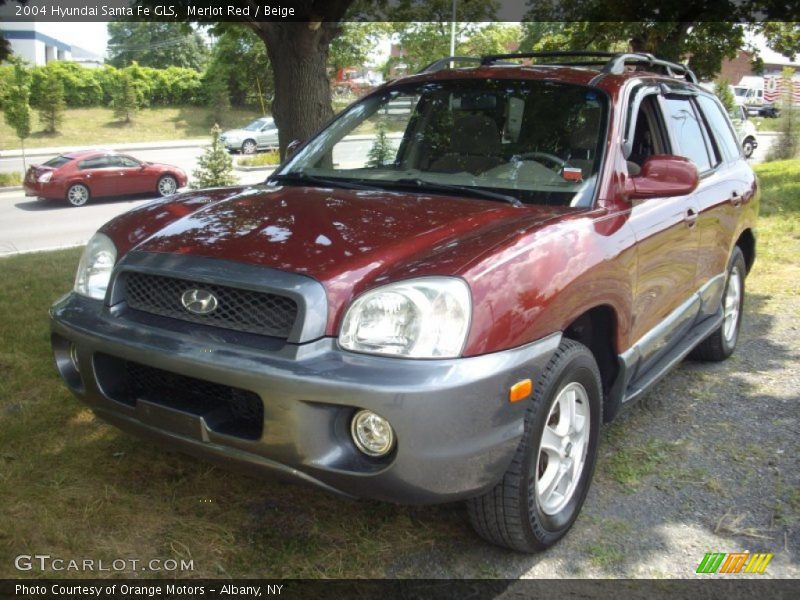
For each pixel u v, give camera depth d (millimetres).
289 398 2389
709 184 4348
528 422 2621
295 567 2752
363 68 41719
